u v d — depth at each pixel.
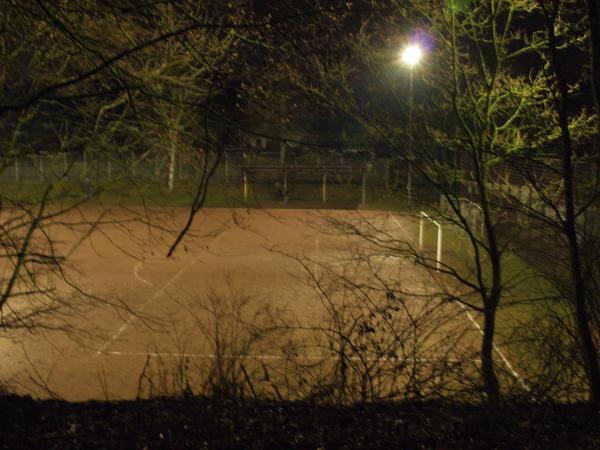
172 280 18.62
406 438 5.44
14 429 5.68
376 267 15.20
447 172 8.84
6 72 8.12
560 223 6.52
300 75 7.60
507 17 9.20
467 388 6.55
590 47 5.91
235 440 5.45
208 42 6.75
